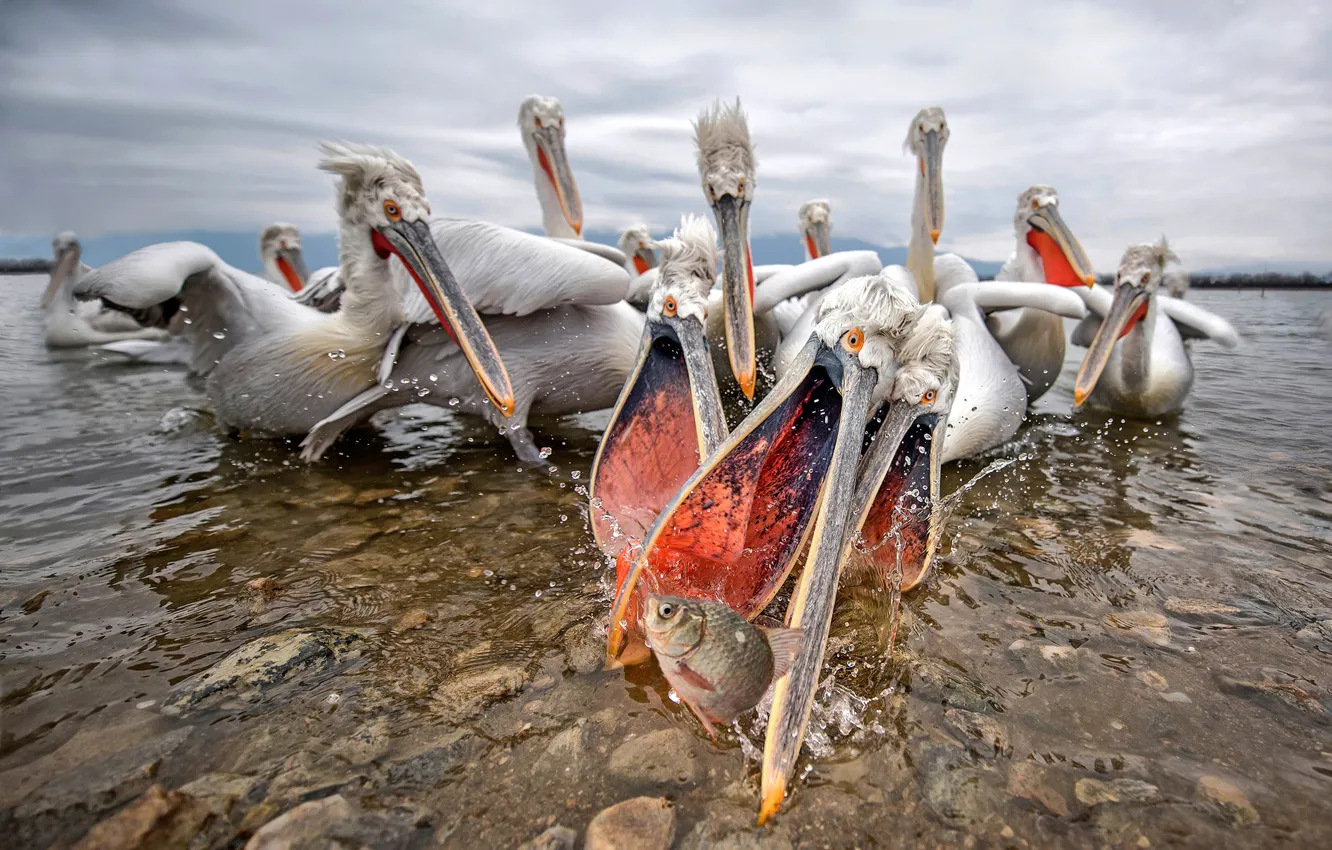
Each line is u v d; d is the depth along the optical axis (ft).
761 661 1.82
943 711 2.20
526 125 7.52
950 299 5.77
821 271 6.11
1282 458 4.76
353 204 4.34
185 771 1.97
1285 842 1.74
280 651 2.50
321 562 3.23
